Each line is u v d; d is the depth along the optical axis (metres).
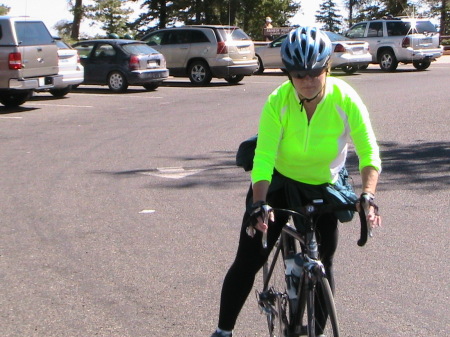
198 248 6.34
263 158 3.47
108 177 9.22
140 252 6.27
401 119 13.70
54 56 16.61
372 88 19.89
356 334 4.56
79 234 6.83
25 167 9.98
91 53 20.86
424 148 10.67
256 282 5.42
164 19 48.44
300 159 3.54
